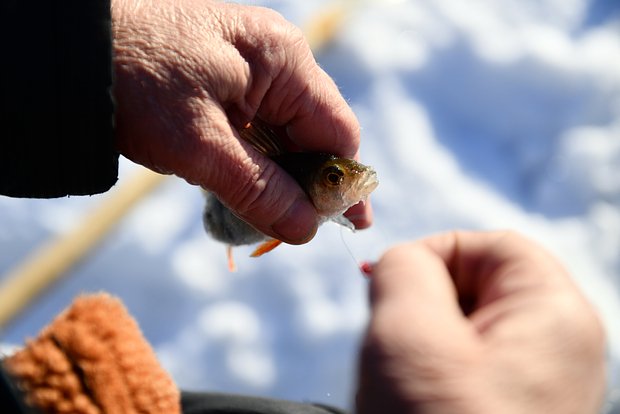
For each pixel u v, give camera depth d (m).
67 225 1.12
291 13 1.40
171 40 0.46
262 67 0.47
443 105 1.31
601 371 0.30
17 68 0.42
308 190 0.48
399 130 1.27
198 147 0.46
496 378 0.28
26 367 0.40
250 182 0.47
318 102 0.49
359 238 1.13
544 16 1.40
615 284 1.13
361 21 1.36
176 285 1.09
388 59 1.33
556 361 0.29
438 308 0.30
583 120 1.30
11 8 0.42
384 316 0.29
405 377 0.28
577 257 1.15
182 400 0.48
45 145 0.44
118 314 0.43
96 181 0.45
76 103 0.43
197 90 0.46
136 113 0.45
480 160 1.26
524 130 1.29
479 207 1.20
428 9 1.38
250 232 0.50
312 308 1.08
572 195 1.22
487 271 0.32
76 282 1.08
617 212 1.20
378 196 1.19
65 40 0.42
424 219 1.18
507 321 0.29
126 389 0.40
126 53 0.45
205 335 1.05
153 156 0.46
